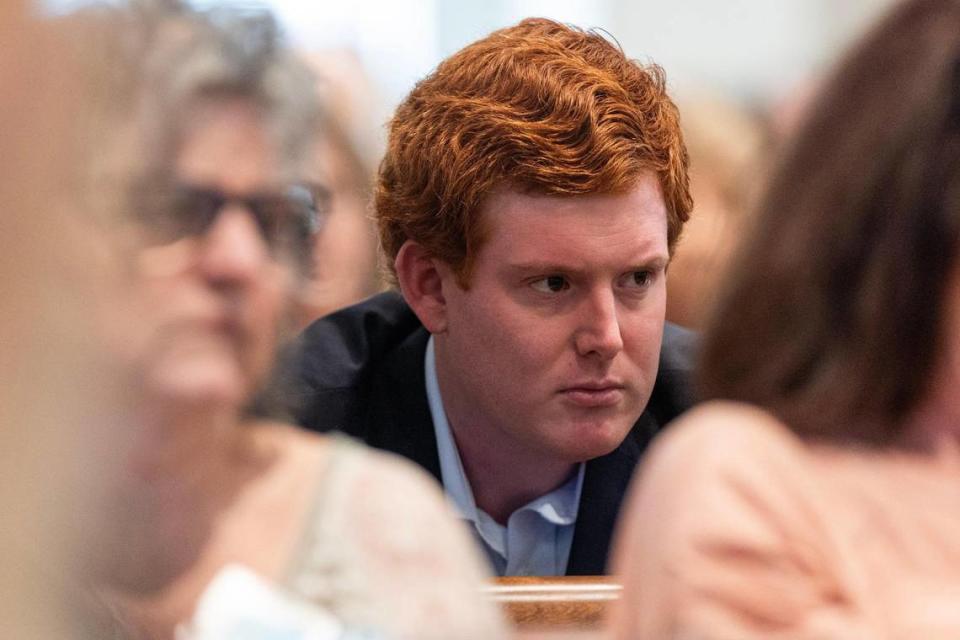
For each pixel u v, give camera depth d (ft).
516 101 13.12
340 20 19.42
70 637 6.86
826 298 7.52
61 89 6.63
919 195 7.29
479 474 14.88
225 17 7.95
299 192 8.51
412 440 14.98
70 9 6.89
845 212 7.43
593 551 14.51
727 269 7.98
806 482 7.45
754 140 13.78
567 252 13.04
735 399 7.81
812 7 14.90
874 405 7.50
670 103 14.02
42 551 6.67
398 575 7.95
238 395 7.80
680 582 7.27
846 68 7.61
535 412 13.84
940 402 7.50
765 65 15.75
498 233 13.26
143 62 7.25
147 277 7.13
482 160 13.03
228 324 7.65
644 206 13.19
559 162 12.78
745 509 7.30
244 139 7.80
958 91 7.26
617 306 13.47
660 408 14.65
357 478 8.16
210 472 7.64
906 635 7.18
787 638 7.17
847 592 7.22
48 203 6.55
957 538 7.36
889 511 7.41
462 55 14.02
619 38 20.59
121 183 7.01
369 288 16.63
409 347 15.44
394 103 18.60
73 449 6.74
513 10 24.09
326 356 15.06
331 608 7.73
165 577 7.39
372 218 15.61
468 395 14.34
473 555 8.39
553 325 13.47
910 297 7.37
